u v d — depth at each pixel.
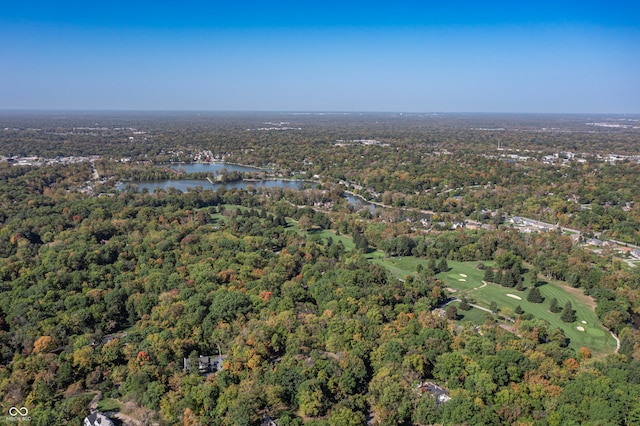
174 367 140.25
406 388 130.00
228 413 122.44
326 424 118.00
